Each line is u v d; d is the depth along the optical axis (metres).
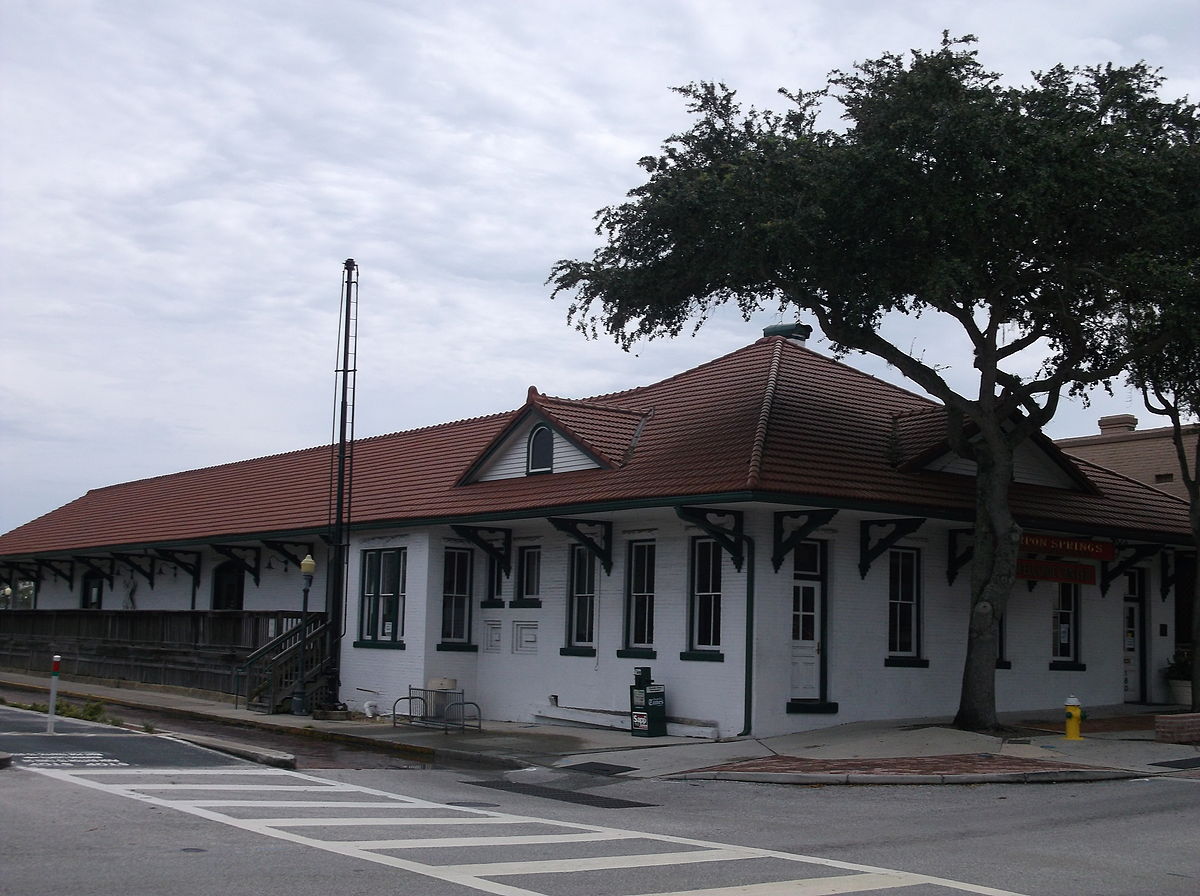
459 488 25.48
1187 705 25.81
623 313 21.38
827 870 9.78
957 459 22.28
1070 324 19.73
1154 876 9.73
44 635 36.50
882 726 20.23
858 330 19.56
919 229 18.03
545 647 23.48
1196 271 18.77
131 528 36.88
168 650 29.69
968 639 20.45
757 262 19.22
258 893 8.16
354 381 26.19
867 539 21.08
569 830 11.81
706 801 14.40
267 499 32.69
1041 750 17.58
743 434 20.59
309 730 22.00
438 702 23.33
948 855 10.61
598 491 21.12
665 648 21.02
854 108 19.00
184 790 13.23
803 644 20.39
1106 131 18.28
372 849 10.12
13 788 12.58
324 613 26.75
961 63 18.00
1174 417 21.95
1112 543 24.81
